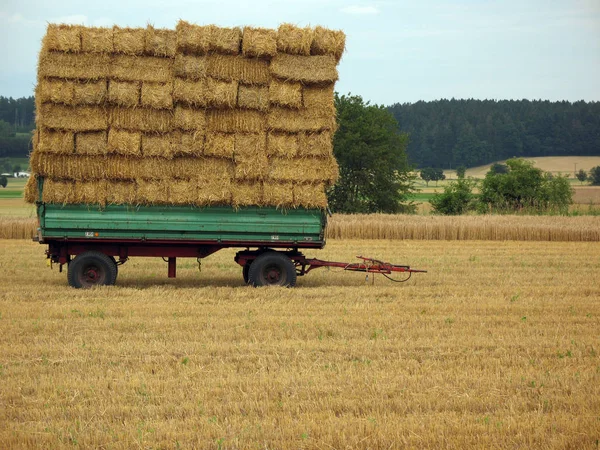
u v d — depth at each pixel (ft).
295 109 64.69
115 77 62.39
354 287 69.15
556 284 73.15
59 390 35.81
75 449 29.14
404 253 101.65
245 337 47.24
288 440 30.04
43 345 44.39
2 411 33.09
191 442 29.86
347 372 38.96
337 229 123.54
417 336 48.26
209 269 82.79
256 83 64.08
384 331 49.34
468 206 207.00
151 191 64.59
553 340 46.98
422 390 36.47
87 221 65.31
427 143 629.10
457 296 64.90
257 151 64.34
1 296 62.13
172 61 63.36
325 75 63.98
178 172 64.69
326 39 64.49
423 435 30.40
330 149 65.16
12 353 42.52
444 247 110.32
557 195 203.62
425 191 435.53
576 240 124.77
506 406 34.17
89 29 62.80
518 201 203.72
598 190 377.30
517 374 39.09
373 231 123.85
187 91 62.75
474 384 37.47
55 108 62.64
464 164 618.85
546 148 618.85
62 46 61.93
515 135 617.62
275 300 60.75
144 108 63.26
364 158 228.43
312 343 45.37
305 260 70.18
